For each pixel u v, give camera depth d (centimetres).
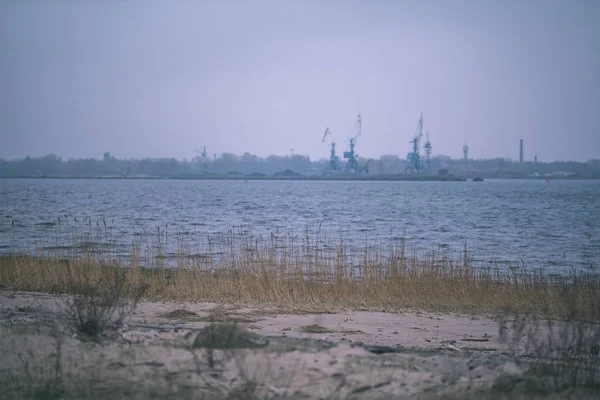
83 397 683
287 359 838
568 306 1273
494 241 4112
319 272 2000
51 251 2825
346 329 1295
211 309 1499
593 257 3272
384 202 9919
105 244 3106
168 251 2909
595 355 920
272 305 1577
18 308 1331
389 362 841
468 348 1101
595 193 14825
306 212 7088
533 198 11962
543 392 757
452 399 703
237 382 735
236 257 2283
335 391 714
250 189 16362
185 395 686
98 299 1120
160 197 10900
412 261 2136
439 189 17512
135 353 853
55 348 867
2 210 6650
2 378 741
